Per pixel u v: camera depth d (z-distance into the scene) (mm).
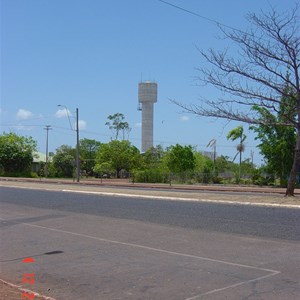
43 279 7777
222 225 13430
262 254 9297
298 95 20984
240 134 67188
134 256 9430
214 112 22922
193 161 63656
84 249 10336
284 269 7969
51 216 16375
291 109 21453
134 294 6734
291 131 47500
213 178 54406
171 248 10188
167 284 7191
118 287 7145
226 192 32062
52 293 6941
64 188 33219
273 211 17031
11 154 76250
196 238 11383
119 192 28422
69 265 8773
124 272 8086
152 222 14430
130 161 83000
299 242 10516
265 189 38438
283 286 6879
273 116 25844
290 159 46969
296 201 20234
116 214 16641
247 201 20984
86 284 7387
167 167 62406
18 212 17719
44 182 47688
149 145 110312
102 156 83500
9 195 25906
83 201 21922
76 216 16250
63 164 83938
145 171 55750
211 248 10062
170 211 17375
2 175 75000
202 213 16547
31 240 11633
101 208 18656
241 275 7613
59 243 11156
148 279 7543
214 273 7793
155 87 110125
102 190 30891
